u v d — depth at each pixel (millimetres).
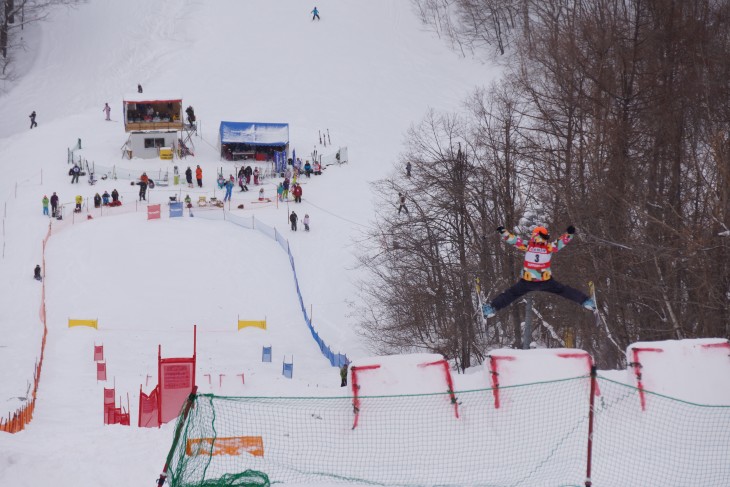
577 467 24703
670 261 52281
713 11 72938
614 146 58750
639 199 55844
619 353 53281
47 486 24000
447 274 67438
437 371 28688
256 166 114250
